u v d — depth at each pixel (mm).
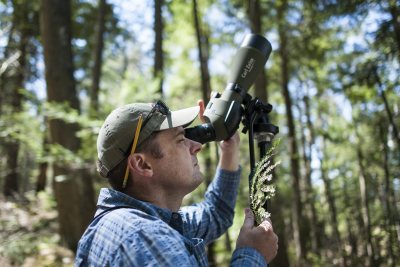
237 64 1781
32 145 5109
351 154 9977
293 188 9156
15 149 10734
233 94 1703
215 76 11625
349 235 6824
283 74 9562
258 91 7266
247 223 1326
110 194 1268
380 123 5598
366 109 7621
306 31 7238
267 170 1394
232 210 1854
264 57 1821
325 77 11203
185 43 10523
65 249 6367
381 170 7004
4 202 8062
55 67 6438
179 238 1128
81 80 13195
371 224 6203
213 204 1830
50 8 6520
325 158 10148
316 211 9969
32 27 10867
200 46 4613
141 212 1170
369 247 5395
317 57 8812
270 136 1711
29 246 6109
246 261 1202
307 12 6461
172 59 11461
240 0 8656
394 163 6477
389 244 4910
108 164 1312
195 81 10906
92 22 11297
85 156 4762
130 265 1054
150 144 1300
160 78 5262
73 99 6469
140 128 1283
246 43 1814
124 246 1077
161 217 1263
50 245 6262
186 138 1450
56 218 7562
